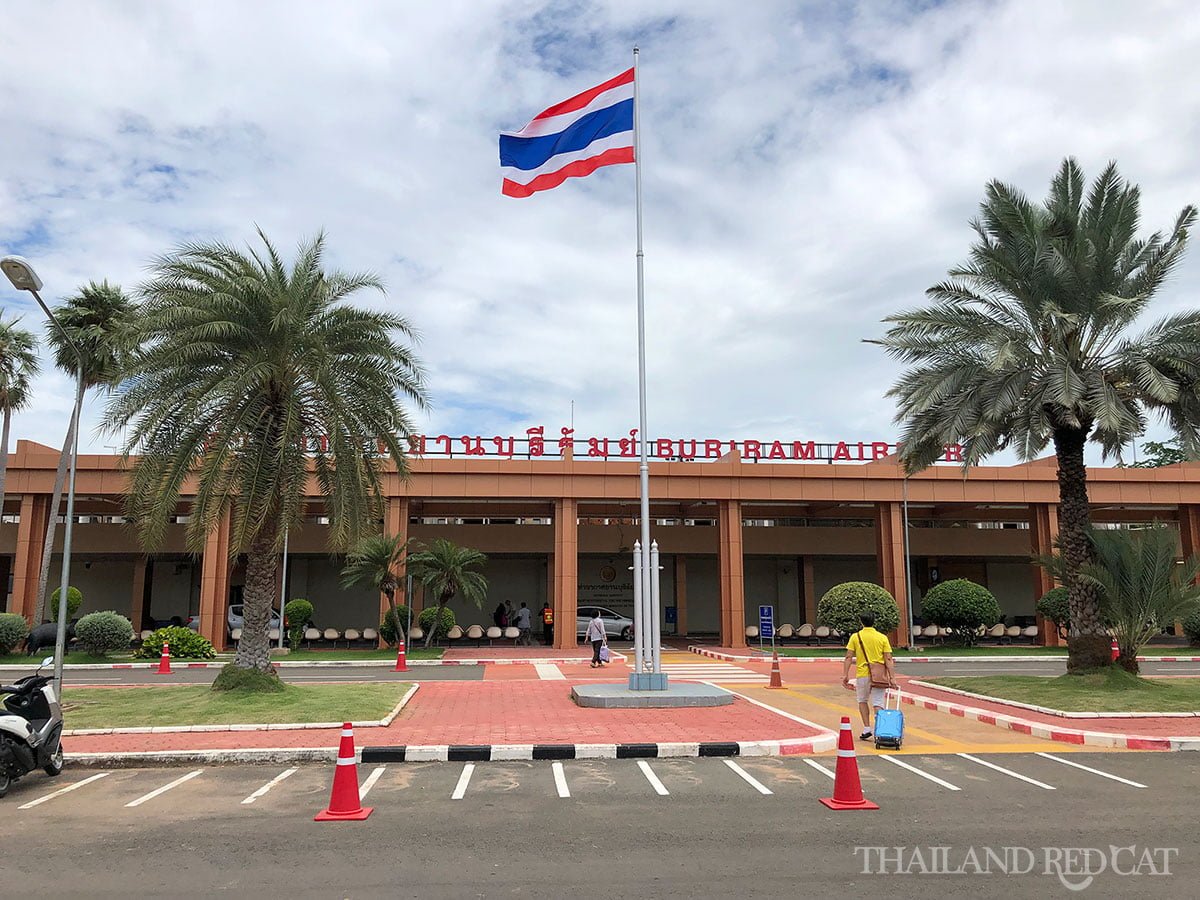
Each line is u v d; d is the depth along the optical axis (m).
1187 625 32.66
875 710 12.52
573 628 32.56
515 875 6.55
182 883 6.38
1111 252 17.48
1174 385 17.03
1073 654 18.17
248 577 16.80
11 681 23.19
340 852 7.17
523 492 32.94
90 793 9.52
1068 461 18.77
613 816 8.34
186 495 32.09
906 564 34.41
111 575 40.12
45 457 31.36
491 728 13.12
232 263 16.92
